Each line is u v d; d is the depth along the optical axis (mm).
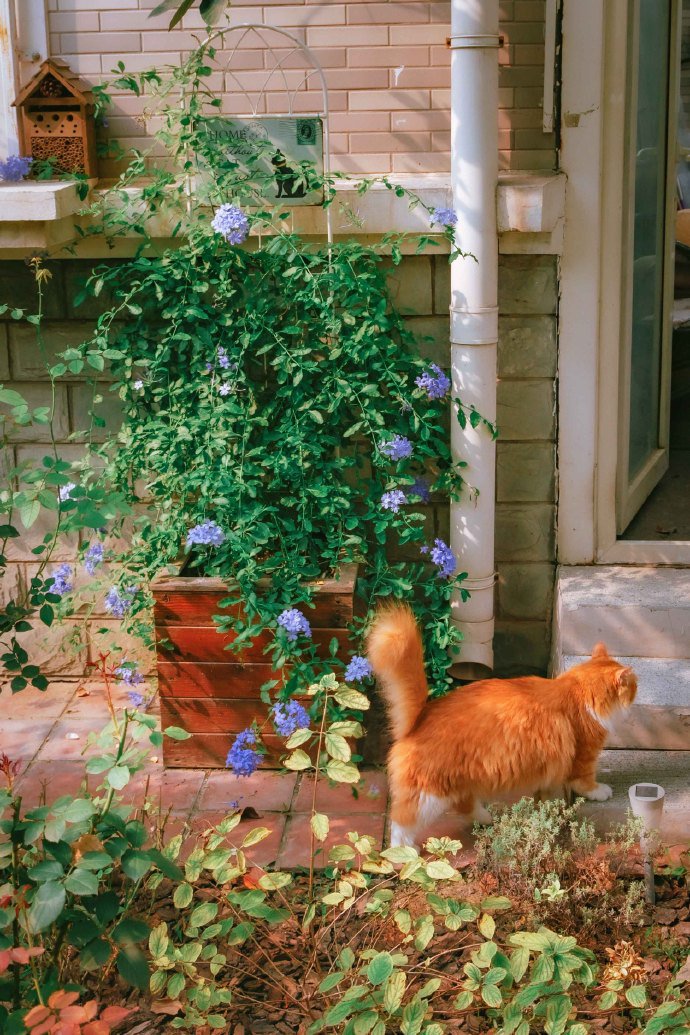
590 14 4461
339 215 4613
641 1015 3250
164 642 4402
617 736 4430
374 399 4699
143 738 4742
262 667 4410
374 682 4875
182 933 3584
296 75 4746
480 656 4855
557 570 4988
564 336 4750
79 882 2689
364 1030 2945
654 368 5914
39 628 5172
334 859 3418
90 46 4781
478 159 4410
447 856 3982
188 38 4754
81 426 5008
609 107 4598
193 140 4527
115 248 4730
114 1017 2686
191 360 4707
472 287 4539
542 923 3502
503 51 4609
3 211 4273
